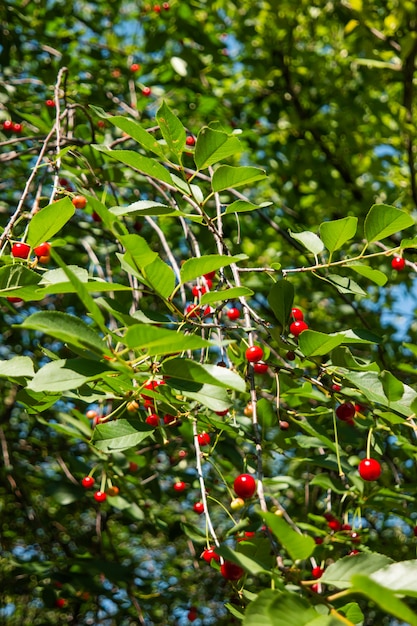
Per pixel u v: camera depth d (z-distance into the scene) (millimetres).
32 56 5051
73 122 3861
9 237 2236
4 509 5758
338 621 1203
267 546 1663
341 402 2348
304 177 5605
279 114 5613
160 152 2127
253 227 5027
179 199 3967
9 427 5516
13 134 4426
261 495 1617
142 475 4180
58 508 5594
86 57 4945
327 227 2096
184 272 1706
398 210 2029
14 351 5527
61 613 5297
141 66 4957
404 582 1312
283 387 2357
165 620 5281
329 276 2250
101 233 4160
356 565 1379
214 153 2025
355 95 5609
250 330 2000
